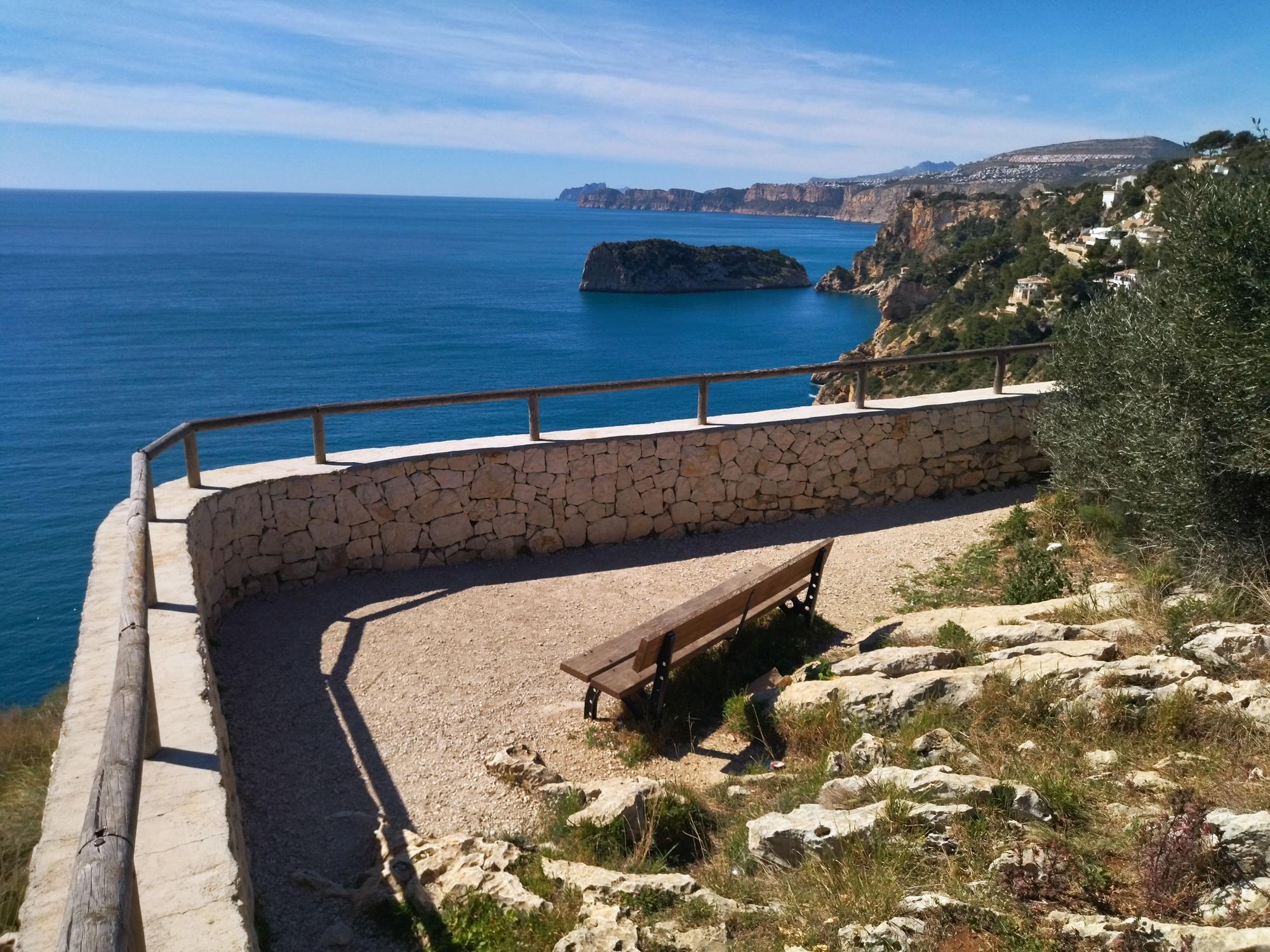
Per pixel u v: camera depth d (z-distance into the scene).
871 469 9.36
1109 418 7.38
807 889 3.31
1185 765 3.81
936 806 3.55
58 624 23.22
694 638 5.53
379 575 7.64
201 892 2.78
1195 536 6.13
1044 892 3.09
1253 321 5.84
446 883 3.67
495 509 8.02
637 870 3.83
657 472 8.54
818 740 4.82
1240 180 6.30
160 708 3.88
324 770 4.87
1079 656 4.89
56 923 2.59
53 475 35.97
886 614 6.80
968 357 9.71
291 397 53.09
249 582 7.05
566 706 5.61
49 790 3.21
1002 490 9.87
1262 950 2.54
